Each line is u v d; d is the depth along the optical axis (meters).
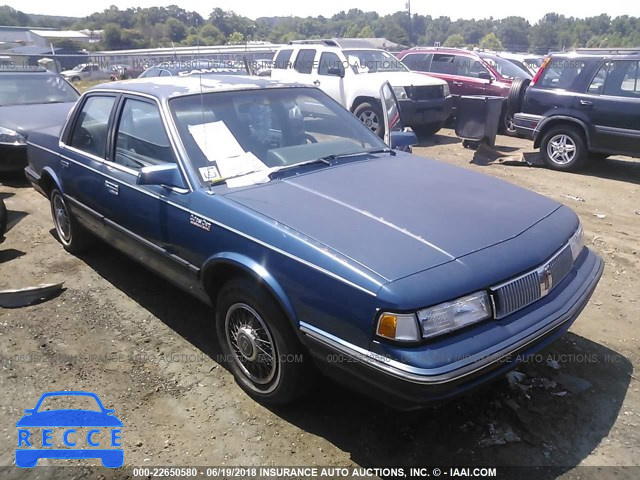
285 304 2.69
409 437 2.84
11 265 5.09
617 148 8.33
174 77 4.38
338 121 4.25
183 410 3.09
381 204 3.01
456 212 2.97
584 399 3.11
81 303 4.32
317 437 2.86
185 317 4.10
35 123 8.05
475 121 10.20
